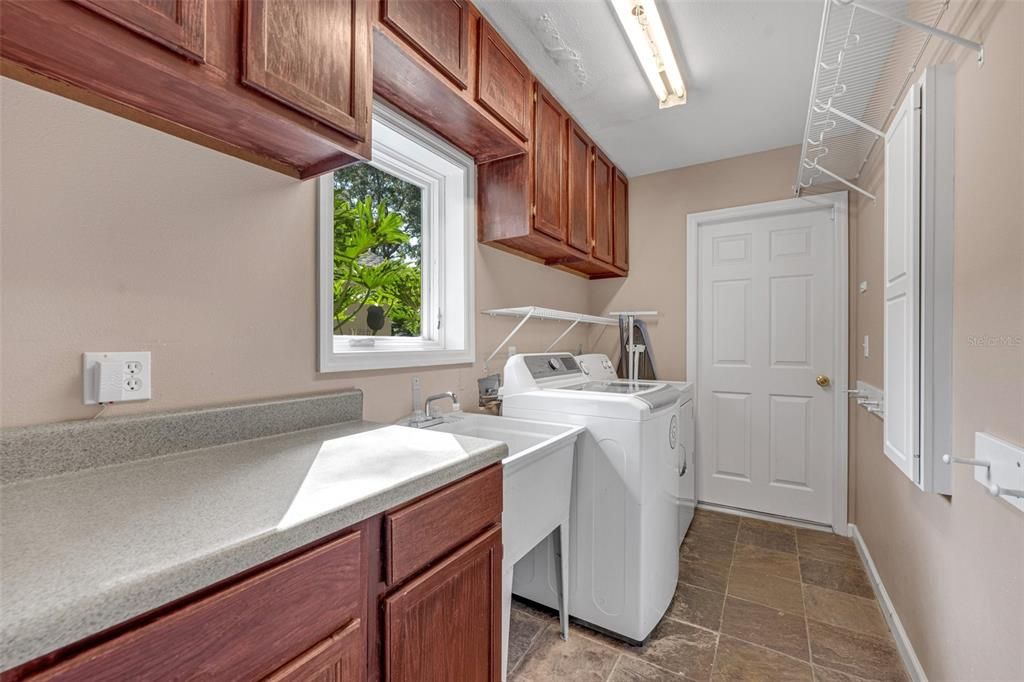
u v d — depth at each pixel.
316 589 0.64
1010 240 0.83
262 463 0.89
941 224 1.07
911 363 1.13
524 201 1.89
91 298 0.85
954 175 1.05
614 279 3.19
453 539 0.90
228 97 0.81
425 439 1.11
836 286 2.51
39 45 0.67
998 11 0.87
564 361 2.27
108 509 0.65
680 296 2.96
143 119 0.92
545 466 1.47
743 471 2.81
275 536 0.58
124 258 0.90
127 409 0.90
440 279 1.93
